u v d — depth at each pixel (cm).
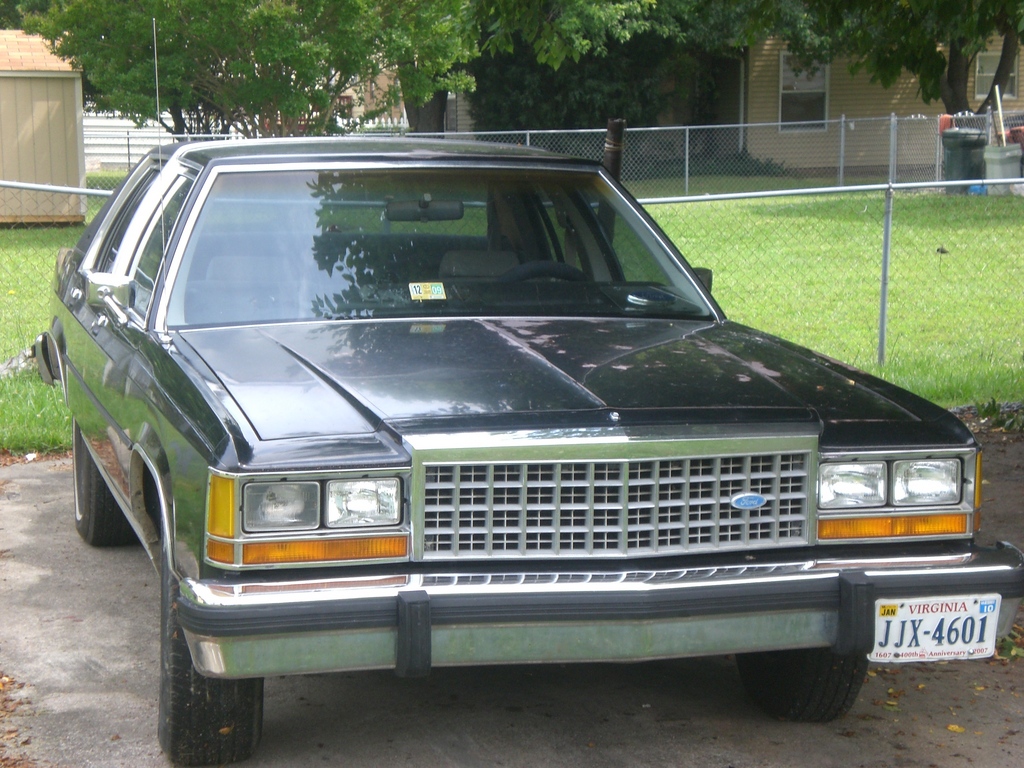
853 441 312
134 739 352
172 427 315
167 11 1711
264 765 337
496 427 294
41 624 445
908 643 307
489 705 383
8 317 1049
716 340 394
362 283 402
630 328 401
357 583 281
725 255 1473
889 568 306
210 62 1847
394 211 423
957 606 308
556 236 443
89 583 490
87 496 518
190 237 402
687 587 290
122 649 423
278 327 381
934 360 934
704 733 365
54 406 739
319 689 393
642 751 352
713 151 2936
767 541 309
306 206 417
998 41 3019
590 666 419
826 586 300
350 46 1827
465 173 441
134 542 541
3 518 578
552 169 455
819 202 1970
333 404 308
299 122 1884
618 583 289
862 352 969
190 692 314
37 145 1817
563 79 2933
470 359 346
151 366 354
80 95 1831
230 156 426
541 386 322
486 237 430
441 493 290
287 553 281
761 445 306
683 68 3030
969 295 1223
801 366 368
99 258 520
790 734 365
